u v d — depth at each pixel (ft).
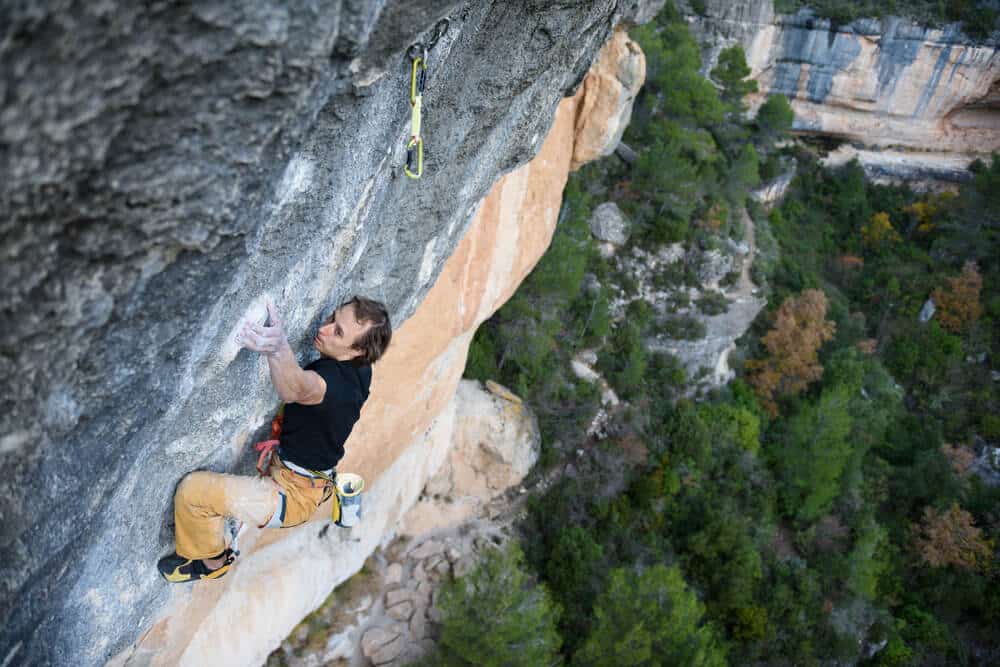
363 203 10.91
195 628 20.16
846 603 70.33
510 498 60.29
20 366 6.07
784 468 77.97
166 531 11.72
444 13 8.04
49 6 4.25
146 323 7.24
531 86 15.93
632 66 41.01
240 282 8.54
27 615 9.11
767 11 118.93
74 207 5.42
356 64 7.57
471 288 33.04
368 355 11.00
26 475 7.23
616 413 72.43
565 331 75.15
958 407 99.76
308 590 38.04
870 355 101.09
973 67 121.60
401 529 52.54
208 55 5.31
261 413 12.30
